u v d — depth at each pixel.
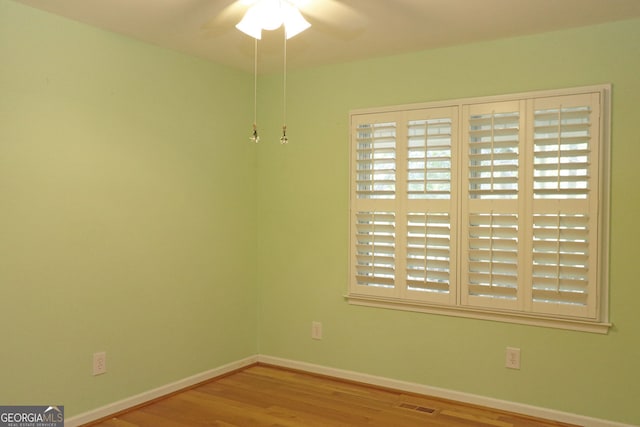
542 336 3.11
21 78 2.68
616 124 2.91
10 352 2.66
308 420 3.07
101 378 3.07
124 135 3.17
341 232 3.78
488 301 3.24
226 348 3.89
